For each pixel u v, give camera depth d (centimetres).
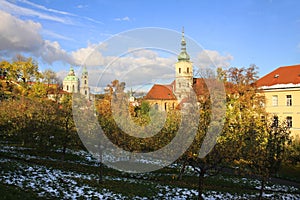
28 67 6519
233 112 1828
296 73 4800
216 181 2102
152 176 2066
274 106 4747
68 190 1455
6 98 5250
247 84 3941
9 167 1741
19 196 1180
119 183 1753
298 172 2672
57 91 6034
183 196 1602
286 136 1484
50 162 2319
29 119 2652
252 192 1872
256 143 1327
